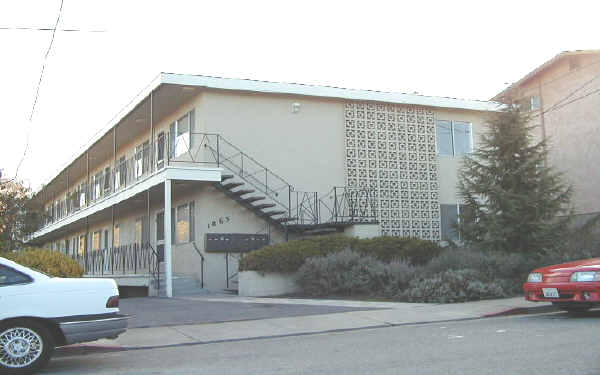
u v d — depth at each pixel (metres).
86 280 8.42
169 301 16.84
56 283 8.22
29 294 8.02
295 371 7.52
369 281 16.61
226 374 7.50
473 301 14.59
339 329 11.57
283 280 18.08
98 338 8.32
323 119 22.80
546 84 25.70
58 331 8.22
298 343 10.04
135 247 23.88
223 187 20.22
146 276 20.75
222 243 20.61
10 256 13.31
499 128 18.03
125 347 10.24
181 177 19.03
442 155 24.83
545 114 25.59
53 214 42.94
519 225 17.06
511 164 17.70
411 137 24.19
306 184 22.12
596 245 17.44
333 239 18.62
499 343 8.87
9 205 21.11
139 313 14.02
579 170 24.20
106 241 32.19
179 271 22.20
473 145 25.41
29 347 7.93
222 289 20.48
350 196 22.19
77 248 38.25
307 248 18.08
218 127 20.98
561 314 12.02
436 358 7.97
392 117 23.98
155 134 25.09
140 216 26.98
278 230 21.30
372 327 11.76
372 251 18.33
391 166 23.62
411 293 15.06
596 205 23.62
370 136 23.45
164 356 9.27
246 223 21.22
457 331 10.41
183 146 22.39
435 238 23.94
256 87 21.30
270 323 12.27
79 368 8.45
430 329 10.97
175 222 23.30
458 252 17.14
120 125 25.45
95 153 31.38
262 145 21.61
